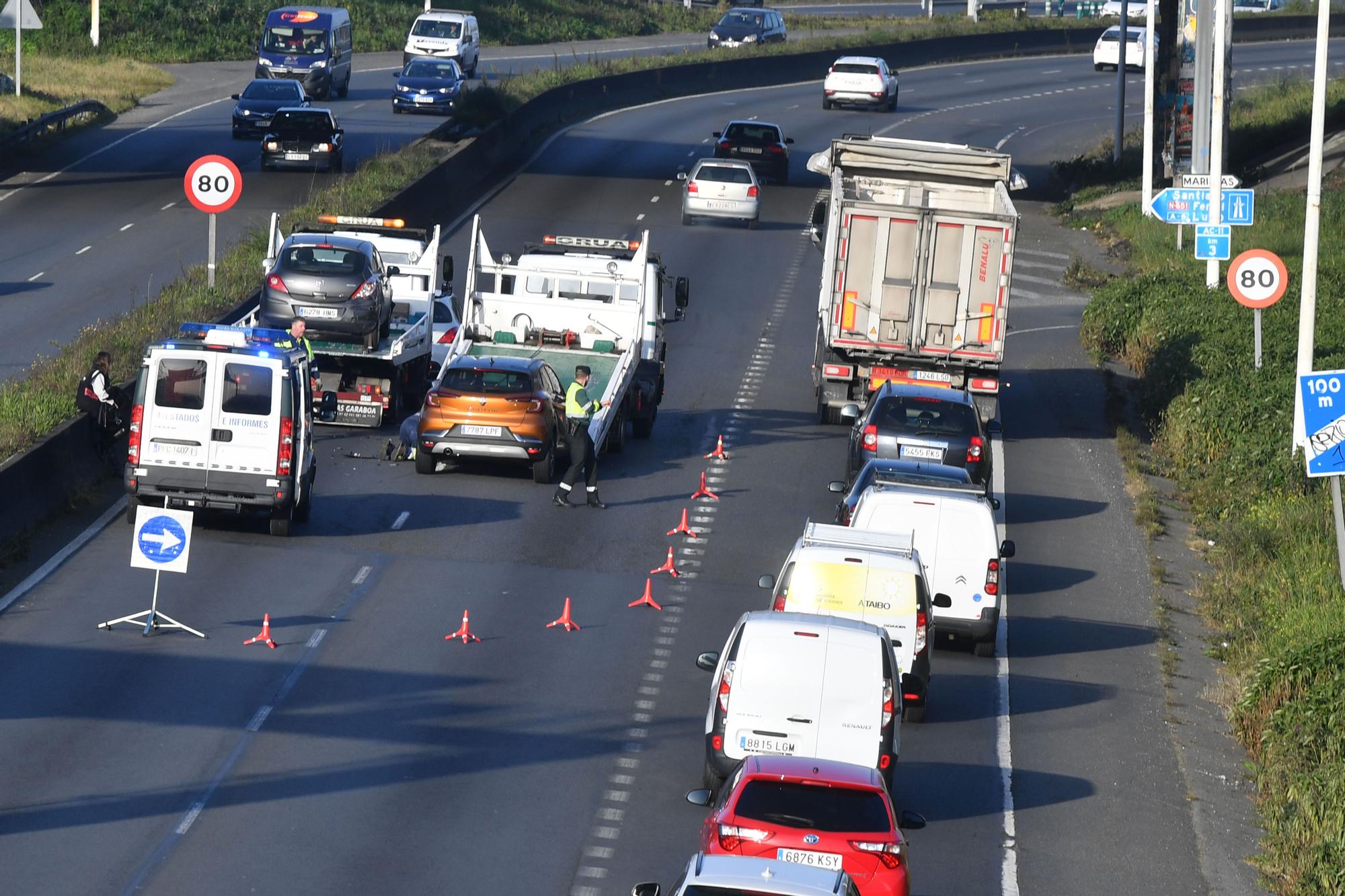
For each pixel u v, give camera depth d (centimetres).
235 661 7125
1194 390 11925
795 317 15388
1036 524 10181
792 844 4794
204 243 16175
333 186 18400
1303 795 6362
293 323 11031
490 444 10175
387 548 8881
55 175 19450
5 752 6044
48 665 6912
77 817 5569
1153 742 7125
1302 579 8831
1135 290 14950
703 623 8088
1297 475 10450
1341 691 6894
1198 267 16550
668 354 13938
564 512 9788
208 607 7775
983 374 11569
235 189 12950
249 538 8906
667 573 8788
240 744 6300
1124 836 6175
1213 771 6888
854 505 8388
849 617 6875
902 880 4812
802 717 5788
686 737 6725
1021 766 6762
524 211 19000
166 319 12375
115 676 6862
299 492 9025
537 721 6762
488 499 9969
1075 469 11369
